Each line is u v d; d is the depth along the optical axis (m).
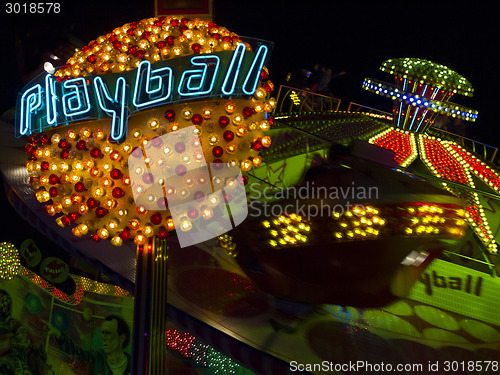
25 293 7.64
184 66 3.50
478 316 4.79
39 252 7.84
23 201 5.59
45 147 3.69
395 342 4.36
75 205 3.61
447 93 8.42
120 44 3.85
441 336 4.50
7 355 7.51
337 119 7.98
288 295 4.72
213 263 5.22
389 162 4.70
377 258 4.45
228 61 3.52
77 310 7.44
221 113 3.57
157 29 3.81
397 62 8.38
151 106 3.44
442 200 4.52
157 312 3.64
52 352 7.44
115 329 7.20
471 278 5.41
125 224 3.54
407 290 4.67
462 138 9.56
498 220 6.44
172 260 5.27
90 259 5.14
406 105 8.48
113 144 3.47
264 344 4.21
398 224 4.37
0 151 6.34
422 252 4.51
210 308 4.60
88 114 3.52
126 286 4.82
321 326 4.46
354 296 4.66
